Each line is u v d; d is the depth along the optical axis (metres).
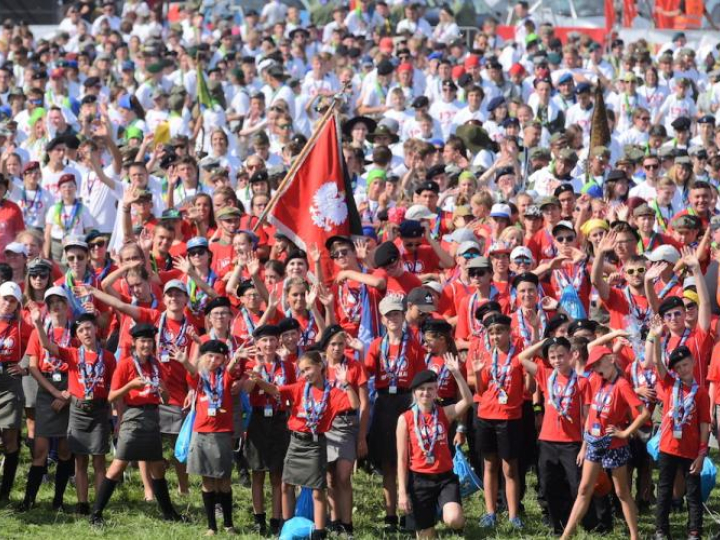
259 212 64.94
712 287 58.25
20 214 67.94
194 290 57.59
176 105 91.81
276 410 50.50
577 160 76.69
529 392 51.75
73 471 54.25
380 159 72.69
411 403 51.22
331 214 59.81
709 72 106.38
